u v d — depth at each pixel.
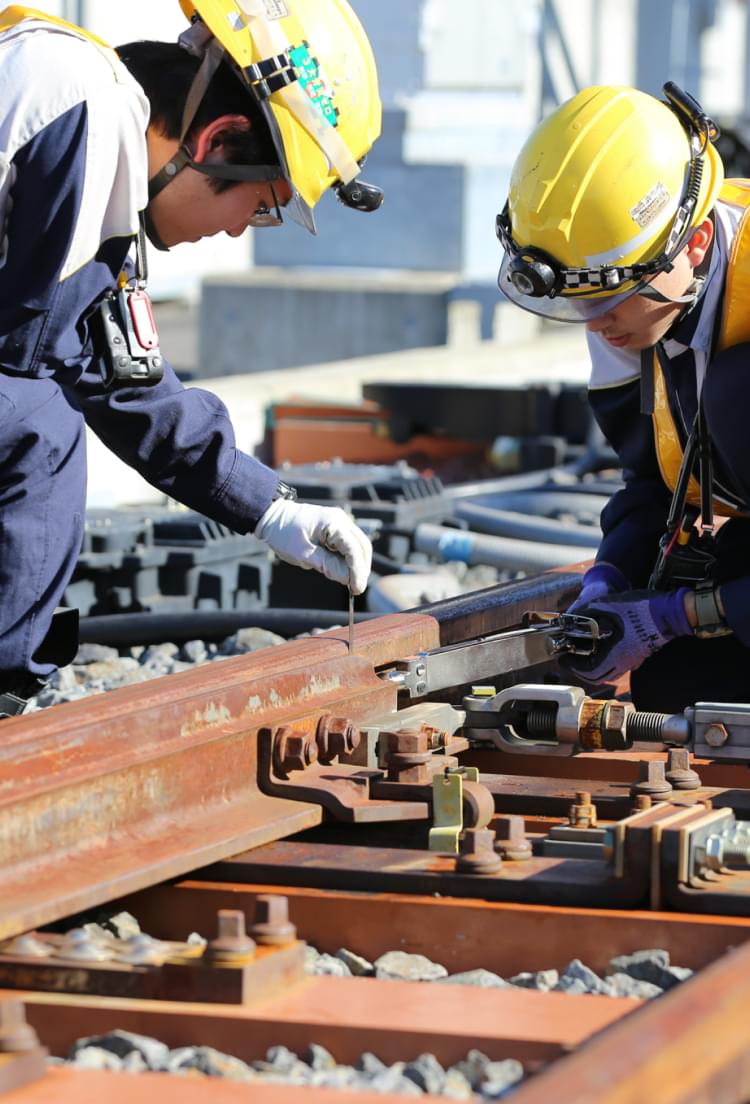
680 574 3.80
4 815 2.38
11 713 3.41
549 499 8.21
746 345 3.51
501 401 10.40
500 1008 2.13
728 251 3.52
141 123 3.02
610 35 33.12
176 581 6.27
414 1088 1.94
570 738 3.24
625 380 3.91
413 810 2.85
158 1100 1.82
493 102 25.95
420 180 25.17
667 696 4.07
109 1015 2.11
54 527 3.26
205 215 3.29
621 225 3.43
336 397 12.16
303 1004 2.13
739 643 4.03
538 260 3.50
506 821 2.70
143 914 2.60
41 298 2.99
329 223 25.31
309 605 6.71
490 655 3.63
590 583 3.95
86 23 15.77
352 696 3.25
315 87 3.26
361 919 2.51
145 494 8.60
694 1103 1.61
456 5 25.70
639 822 2.51
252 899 2.56
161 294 22.09
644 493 4.04
